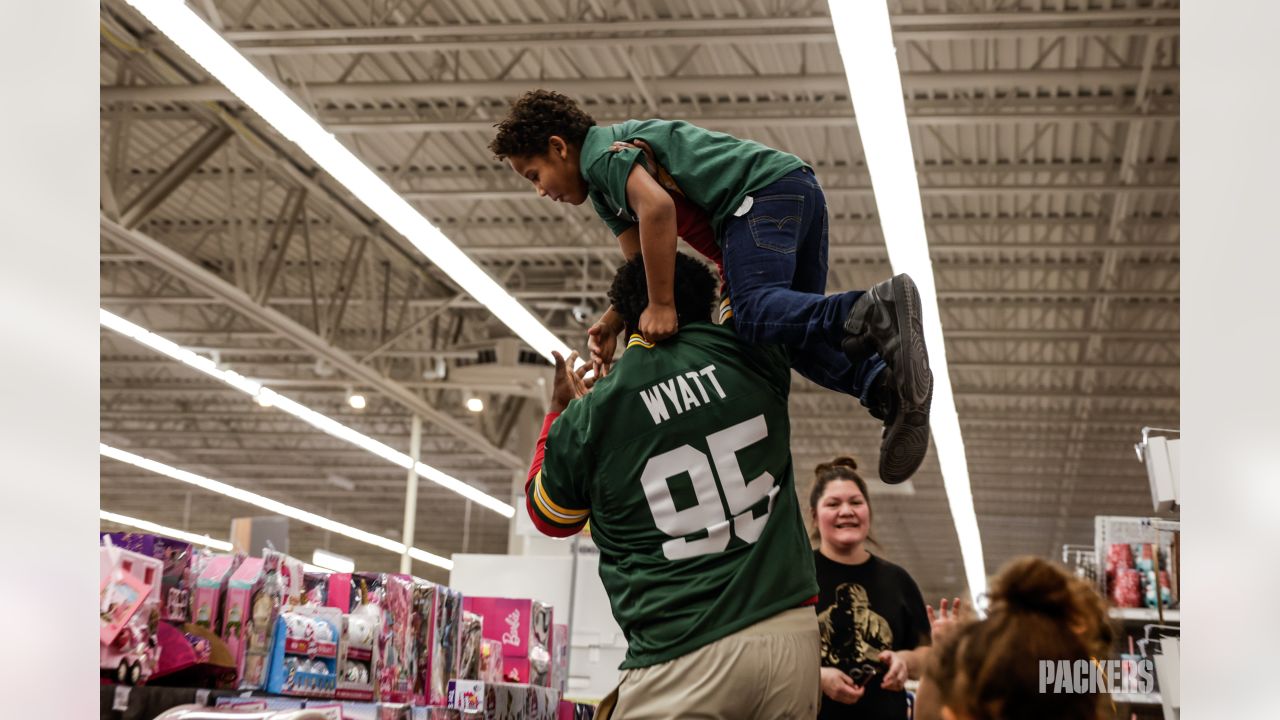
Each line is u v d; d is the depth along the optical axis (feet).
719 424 6.25
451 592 9.52
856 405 59.16
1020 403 57.82
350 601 8.23
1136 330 43.80
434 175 35.37
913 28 25.81
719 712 5.94
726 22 24.34
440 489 79.25
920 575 99.35
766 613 6.05
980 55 27.78
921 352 6.01
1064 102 28.99
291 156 34.30
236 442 69.77
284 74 28.91
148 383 58.13
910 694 13.17
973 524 50.44
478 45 25.25
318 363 41.78
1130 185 31.50
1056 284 42.83
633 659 6.27
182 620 6.75
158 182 31.40
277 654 7.19
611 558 6.46
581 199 7.28
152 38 28.22
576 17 25.59
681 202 6.89
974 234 38.40
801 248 6.90
